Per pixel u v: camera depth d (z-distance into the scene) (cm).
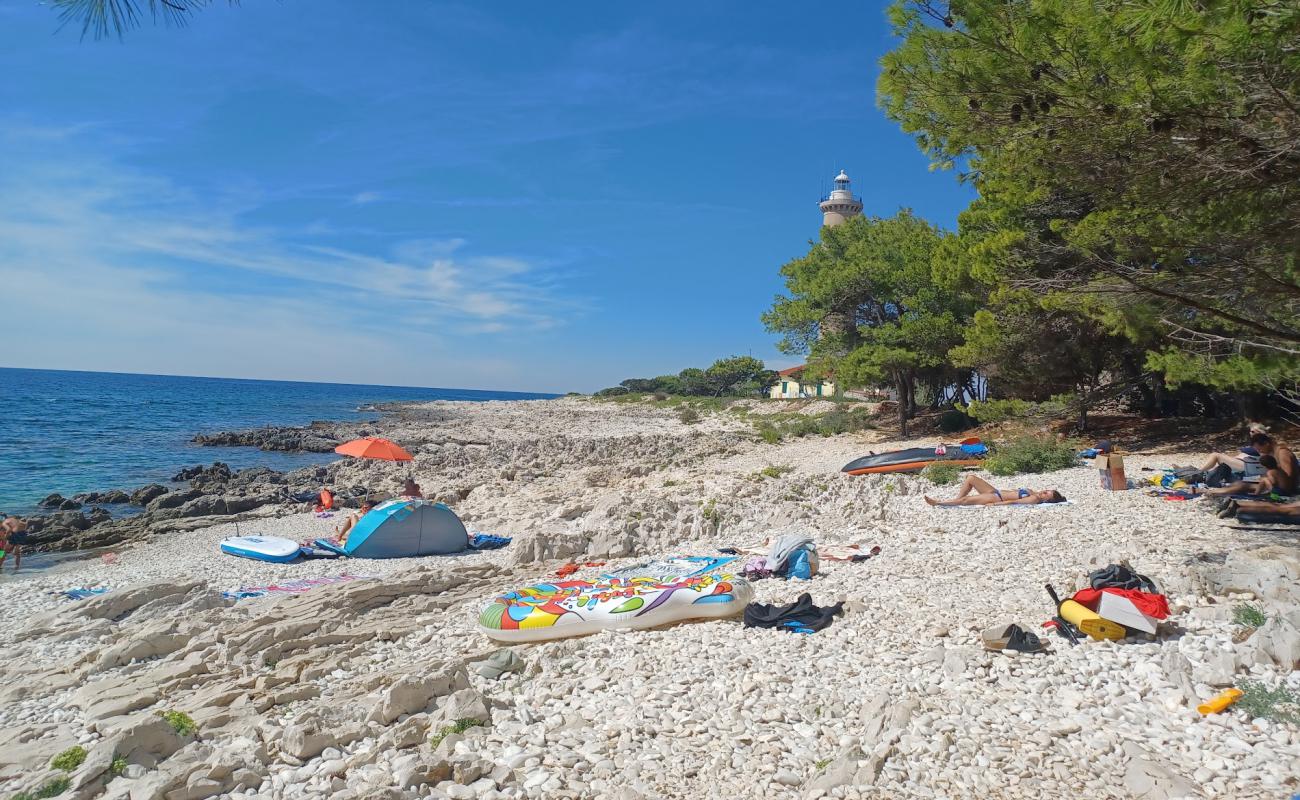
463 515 1934
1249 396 2100
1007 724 557
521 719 599
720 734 564
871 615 818
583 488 2264
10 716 650
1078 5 637
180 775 487
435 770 504
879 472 1972
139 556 1560
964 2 704
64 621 960
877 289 3338
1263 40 559
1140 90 648
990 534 1184
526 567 1228
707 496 1623
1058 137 729
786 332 3762
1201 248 796
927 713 573
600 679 671
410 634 859
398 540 1446
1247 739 513
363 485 2728
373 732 575
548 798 482
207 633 847
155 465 3444
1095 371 2338
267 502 2283
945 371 3381
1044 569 950
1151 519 1166
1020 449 1894
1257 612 695
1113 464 1452
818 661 696
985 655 672
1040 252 1159
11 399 8112
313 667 724
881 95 792
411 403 11881
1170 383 1439
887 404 4434
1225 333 1306
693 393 9469
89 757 504
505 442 4544
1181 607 743
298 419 7325
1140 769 484
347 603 957
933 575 971
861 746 539
